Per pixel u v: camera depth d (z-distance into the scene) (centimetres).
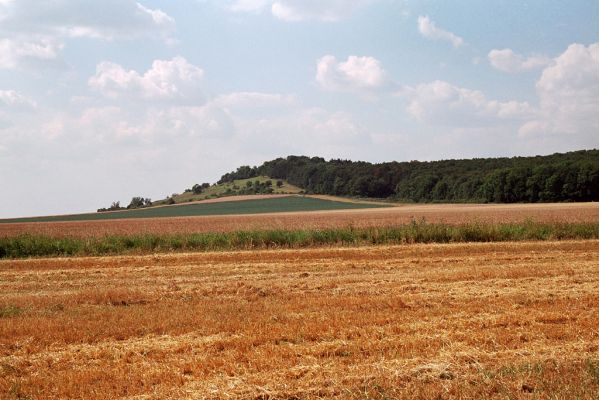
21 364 959
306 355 958
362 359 925
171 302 1462
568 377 812
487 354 932
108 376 882
